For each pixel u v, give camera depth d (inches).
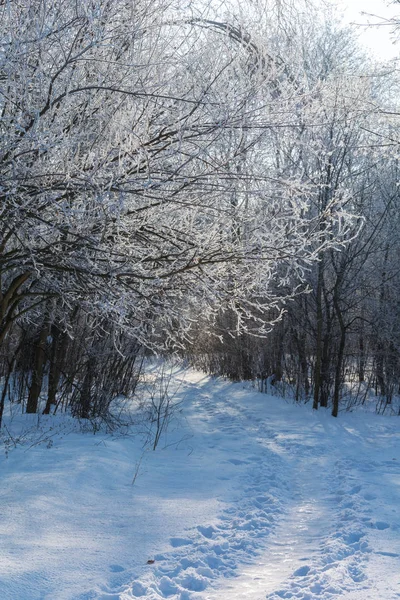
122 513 246.8
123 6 257.8
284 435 517.7
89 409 503.8
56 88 258.5
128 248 276.4
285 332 828.6
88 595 165.6
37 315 445.4
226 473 346.9
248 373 938.1
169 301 313.7
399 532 233.5
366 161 698.2
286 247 286.2
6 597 160.4
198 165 275.9
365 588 171.8
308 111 285.3
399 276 766.5
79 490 273.1
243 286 308.3
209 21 288.2
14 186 227.9
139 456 382.0
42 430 446.6
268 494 299.3
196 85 273.0
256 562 205.0
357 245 684.7
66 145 236.5
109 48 262.8
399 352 753.6
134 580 176.2
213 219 299.3
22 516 229.1
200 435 500.4
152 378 815.1
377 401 775.7
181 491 294.8
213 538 225.1
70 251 263.3
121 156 253.6
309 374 828.0
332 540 224.4
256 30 285.1
